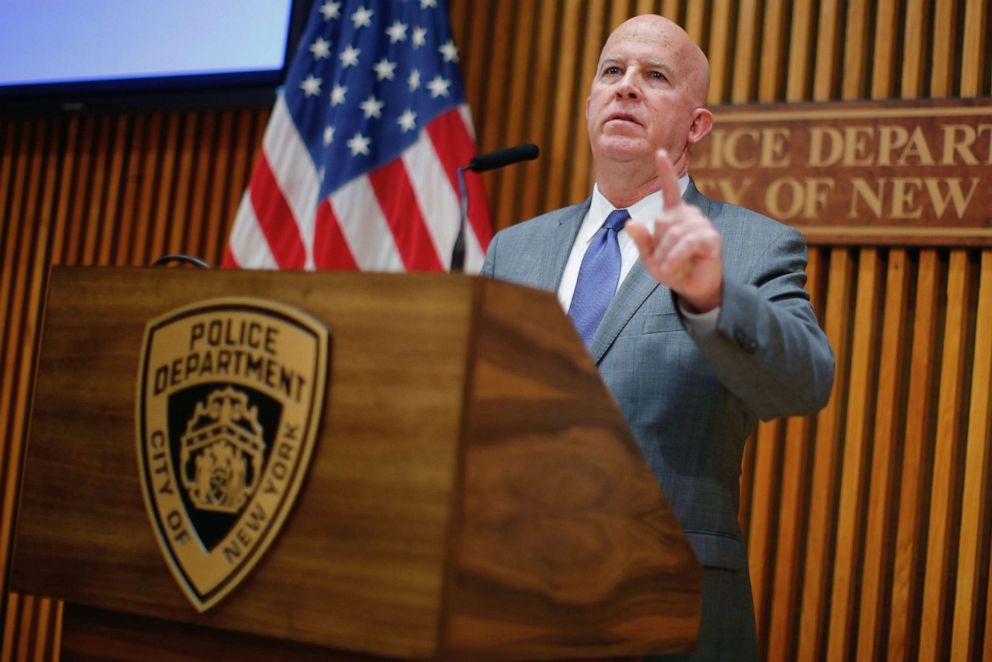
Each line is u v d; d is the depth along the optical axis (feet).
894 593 11.16
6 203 16.34
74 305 4.80
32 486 4.75
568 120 13.56
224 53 14.79
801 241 6.61
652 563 4.66
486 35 14.25
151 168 15.55
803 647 11.40
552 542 4.10
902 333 11.57
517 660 3.97
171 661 4.47
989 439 11.17
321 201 13.32
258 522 4.04
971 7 11.76
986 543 11.07
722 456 6.12
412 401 3.83
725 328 4.85
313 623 3.87
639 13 13.44
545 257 7.23
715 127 12.32
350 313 4.01
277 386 4.09
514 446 3.93
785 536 11.64
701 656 5.67
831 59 12.28
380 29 13.99
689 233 4.53
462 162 13.28
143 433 4.45
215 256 14.92
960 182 11.36
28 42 15.74
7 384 15.69
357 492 3.86
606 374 6.21
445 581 3.64
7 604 15.11
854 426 11.53
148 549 4.39
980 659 10.96
